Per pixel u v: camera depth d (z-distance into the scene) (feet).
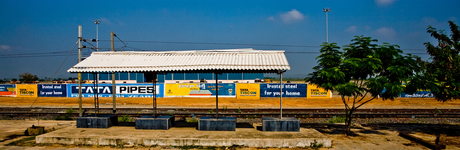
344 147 27.27
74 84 90.48
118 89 88.84
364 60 28.12
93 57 34.42
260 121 49.49
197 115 55.01
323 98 86.58
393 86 27.22
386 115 51.67
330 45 30.71
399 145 28.04
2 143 28.84
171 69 30.71
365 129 36.88
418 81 28.30
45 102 83.15
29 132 33.58
